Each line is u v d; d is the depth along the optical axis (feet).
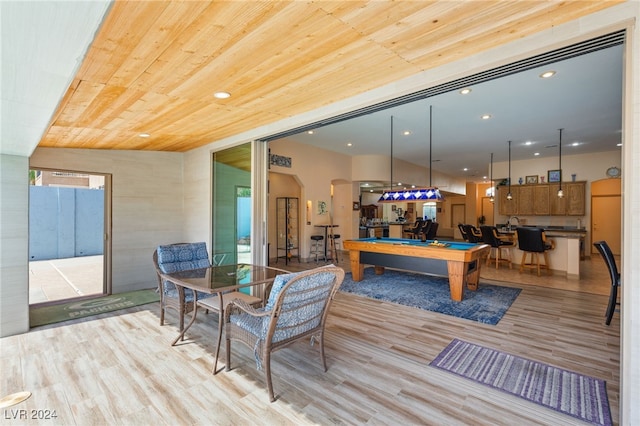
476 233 26.35
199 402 7.20
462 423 6.50
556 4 5.80
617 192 32.63
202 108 10.64
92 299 15.60
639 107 5.62
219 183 16.96
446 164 35.04
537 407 7.03
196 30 5.85
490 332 11.28
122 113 10.51
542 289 17.28
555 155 29.27
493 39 7.00
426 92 9.10
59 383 7.93
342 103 10.72
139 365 8.86
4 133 8.96
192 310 11.12
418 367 8.79
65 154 15.48
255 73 8.01
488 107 16.34
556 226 30.86
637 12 5.72
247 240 15.34
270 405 7.11
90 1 3.81
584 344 10.25
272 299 7.28
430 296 15.92
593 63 11.52
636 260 5.59
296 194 31.17
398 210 51.08
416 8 5.59
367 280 19.53
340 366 8.86
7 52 4.95
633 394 5.60
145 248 18.06
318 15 5.61
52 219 28.96
